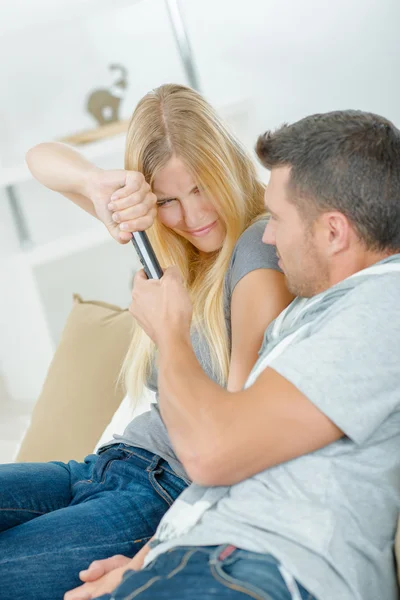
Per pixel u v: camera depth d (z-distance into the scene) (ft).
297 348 4.28
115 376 7.86
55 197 15.16
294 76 14.56
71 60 14.66
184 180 5.77
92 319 8.40
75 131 14.80
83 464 6.35
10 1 14.43
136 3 14.48
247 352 5.43
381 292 4.31
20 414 13.55
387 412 4.23
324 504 4.25
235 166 5.93
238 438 4.21
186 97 5.87
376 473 4.35
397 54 14.01
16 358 14.01
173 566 4.16
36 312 13.75
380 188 4.39
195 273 6.35
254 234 5.68
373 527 4.29
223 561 4.11
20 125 14.83
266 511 4.25
